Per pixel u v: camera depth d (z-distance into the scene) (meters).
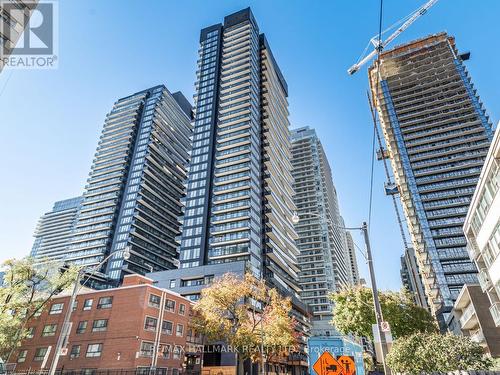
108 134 143.00
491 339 37.16
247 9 132.75
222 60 124.88
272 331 35.19
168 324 42.12
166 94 154.00
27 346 42.38
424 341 18.33
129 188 122.19
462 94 104.75
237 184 91.94
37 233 199.25
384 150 113.81
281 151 120.50
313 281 133.88
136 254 107.06
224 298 34.25
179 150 150.38
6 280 35.19
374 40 112.62
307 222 149.62
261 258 84.56
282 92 140.25
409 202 95.88
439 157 96.19
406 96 112.69
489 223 25.70
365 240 16.23
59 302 44.47
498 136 21.58
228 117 107.50
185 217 93.25
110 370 34.72
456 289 72.88
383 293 41.53
